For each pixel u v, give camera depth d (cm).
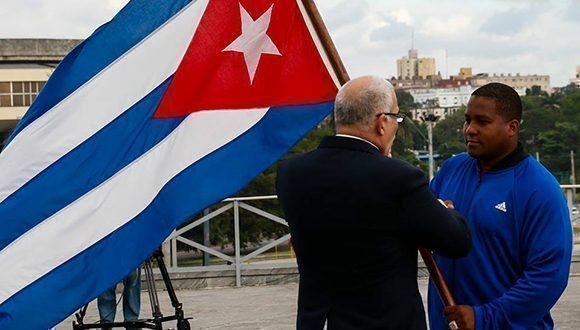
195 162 477
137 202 473
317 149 358
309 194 348
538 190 357
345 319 341
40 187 471
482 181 370
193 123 480
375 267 339
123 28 483
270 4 484
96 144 477
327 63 484
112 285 464
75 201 471
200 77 482
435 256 382
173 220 470
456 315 356
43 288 462
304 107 485
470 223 368
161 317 650
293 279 1027
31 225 468
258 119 483
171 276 1010
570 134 7788
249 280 1022
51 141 475
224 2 484
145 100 481
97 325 639
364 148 347
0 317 458
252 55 486
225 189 475
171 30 484
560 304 853
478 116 365
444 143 6638
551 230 353
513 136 365
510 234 361
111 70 481
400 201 337
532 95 8456
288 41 486
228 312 852
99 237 470
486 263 365
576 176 7562
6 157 472
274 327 774
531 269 354
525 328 356
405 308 339
